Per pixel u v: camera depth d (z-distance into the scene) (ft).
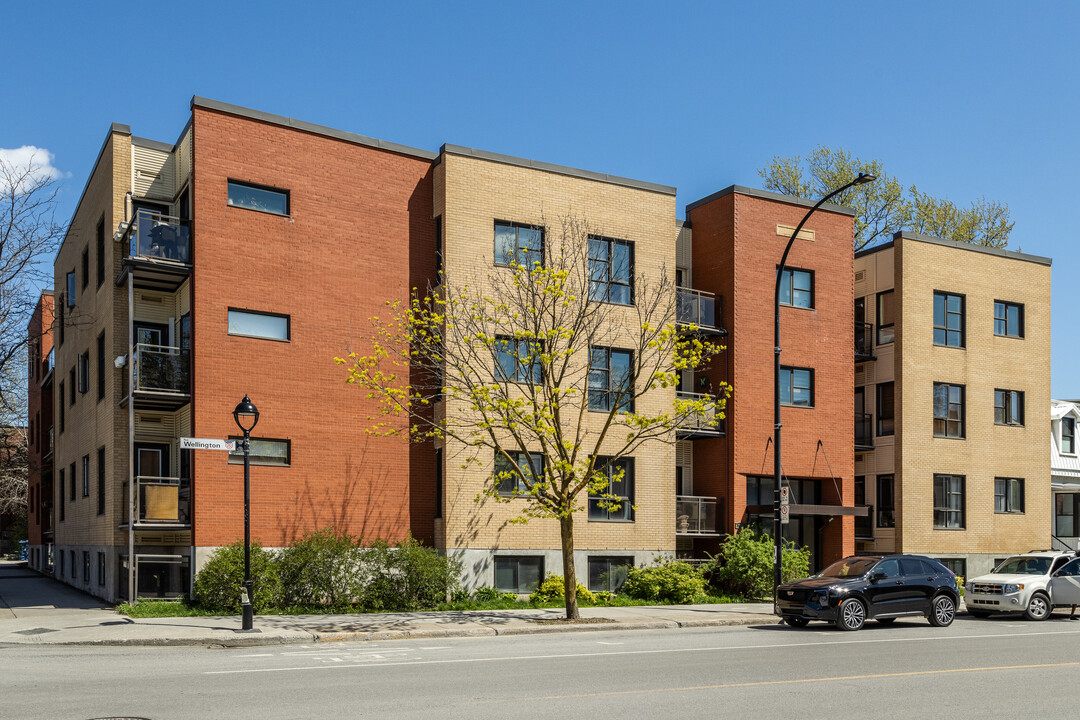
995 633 65.67
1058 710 36.40
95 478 90.68
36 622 66.18
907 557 70.95
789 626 70.18
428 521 85.35
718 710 35.65
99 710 34.65
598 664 48.03
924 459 110.22
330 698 37.37
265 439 77.77
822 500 104.12
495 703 36.52
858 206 152.76
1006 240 158.10
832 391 103.45
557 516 70.33
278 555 75.77
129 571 74.28
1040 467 119.14
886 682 42.78
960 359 114.21
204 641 56.95
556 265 88.28
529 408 84.58
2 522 209.05
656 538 92.27
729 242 99.09
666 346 82.89
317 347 80.48
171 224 77.92
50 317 135.85
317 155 82.23
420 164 87.35
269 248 79.25
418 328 82.43
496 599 82.12
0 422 141.08
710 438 98.94
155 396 75.46
